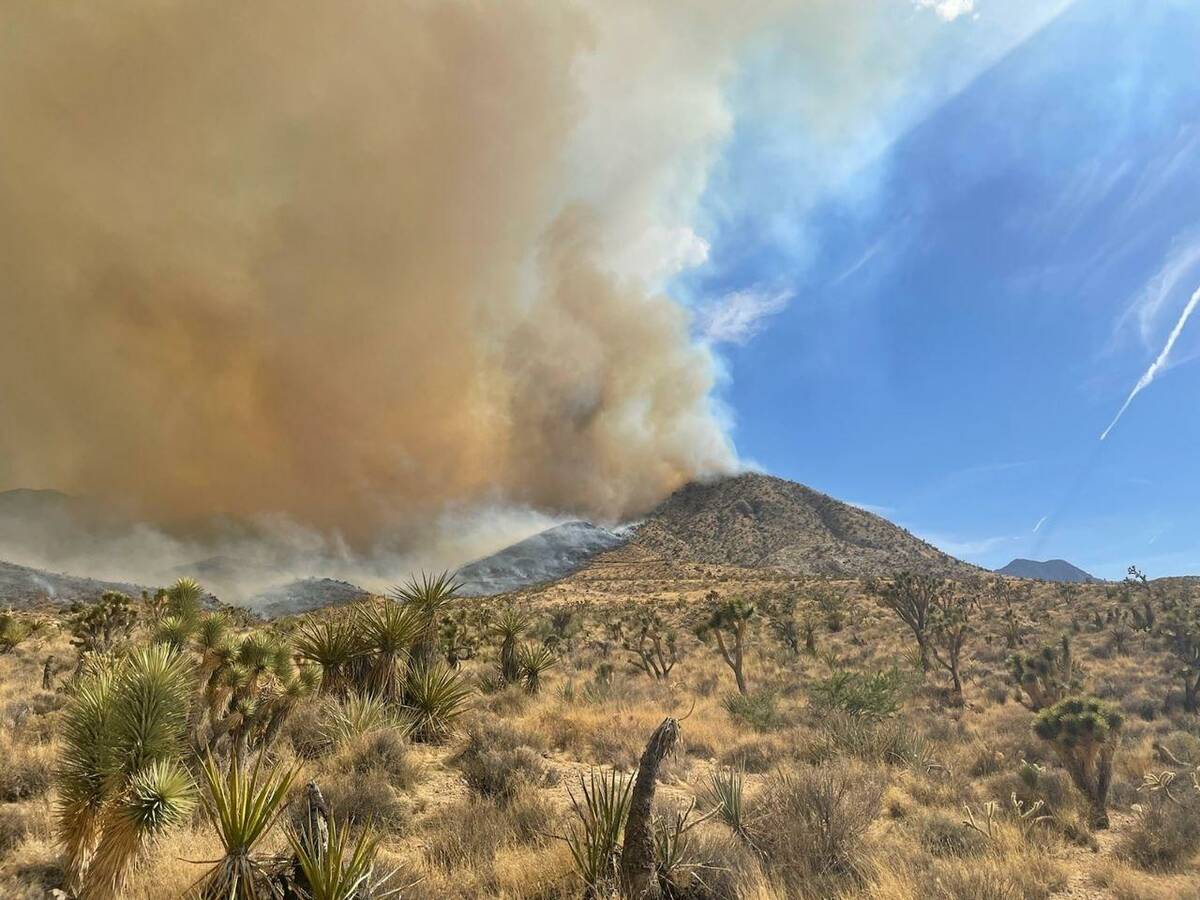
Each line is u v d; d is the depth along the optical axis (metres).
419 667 13.29
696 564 159.00
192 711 8.01
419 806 8.05
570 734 12.62
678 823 5.90
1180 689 22.80
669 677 33.78
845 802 8.00
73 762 4.98
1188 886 6.96
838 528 194.75
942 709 23.88
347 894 4.03
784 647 44.81
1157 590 49.22
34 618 36.25
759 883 5.98
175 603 9.02
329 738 10.08
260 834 4.36
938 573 131.62
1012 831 8.65
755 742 13.70
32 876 5.19
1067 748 10.77
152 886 5.05
